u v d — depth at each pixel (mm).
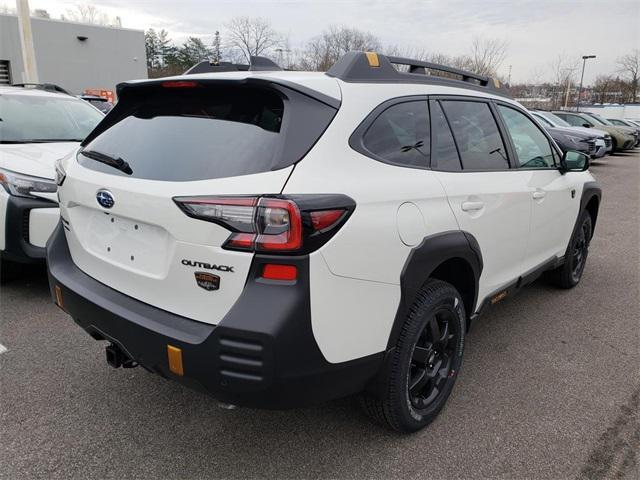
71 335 3617
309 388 1994
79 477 2299
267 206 1856
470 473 2385
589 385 3170
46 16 30906
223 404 2156
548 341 3779
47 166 4156
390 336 2258
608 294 4805
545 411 2881
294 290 1875
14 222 3926
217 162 2043
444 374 2766
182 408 2828
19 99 5441
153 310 2158
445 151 2766
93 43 31234
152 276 2154
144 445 2523
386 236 2156
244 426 2689
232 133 2129
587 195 4520
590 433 2689
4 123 5023
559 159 4062
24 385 3000
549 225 3857
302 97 2100
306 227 1873
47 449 2469
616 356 3562
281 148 1988
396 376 2371
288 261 1863
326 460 2449
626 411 2895
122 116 2648
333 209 1947
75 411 2771
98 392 2953
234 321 1870
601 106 48781
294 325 1872
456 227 2605
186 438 2584
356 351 2113
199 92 2348
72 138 5258
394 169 2352
